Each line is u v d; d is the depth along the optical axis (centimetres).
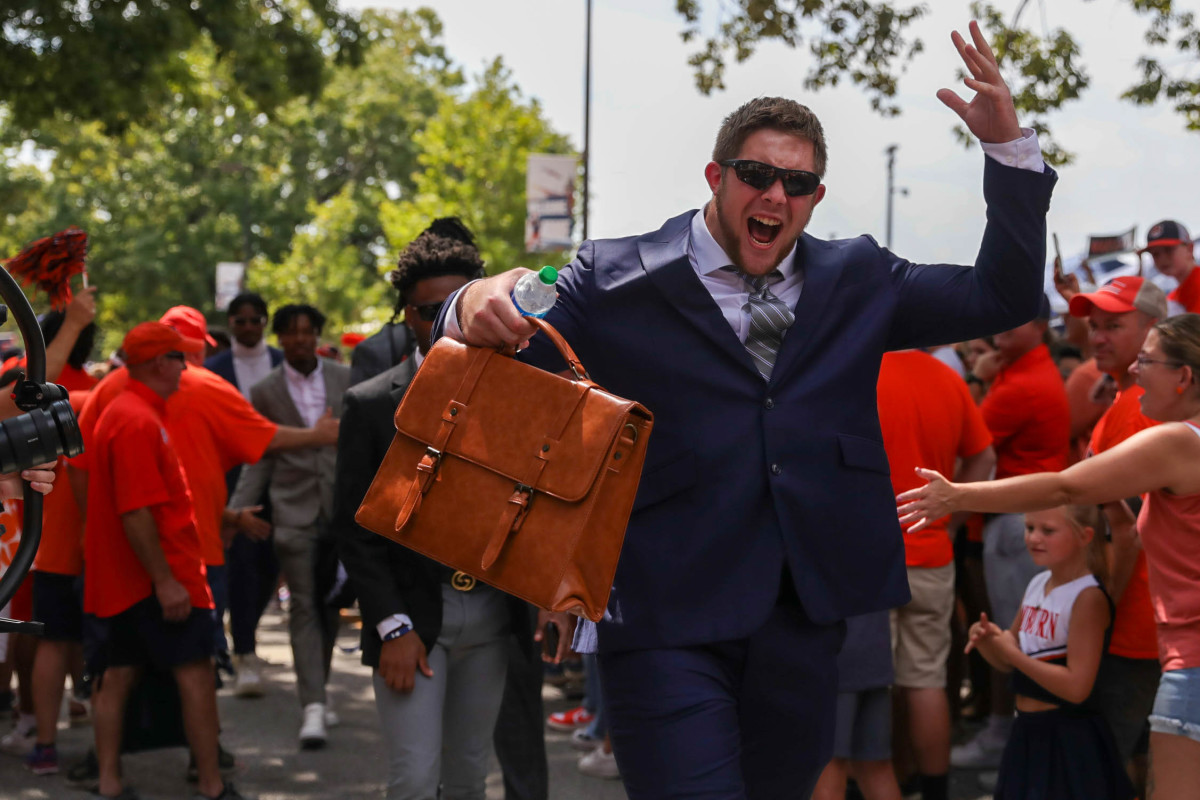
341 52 1598
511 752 411
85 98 1398
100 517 500
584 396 233
